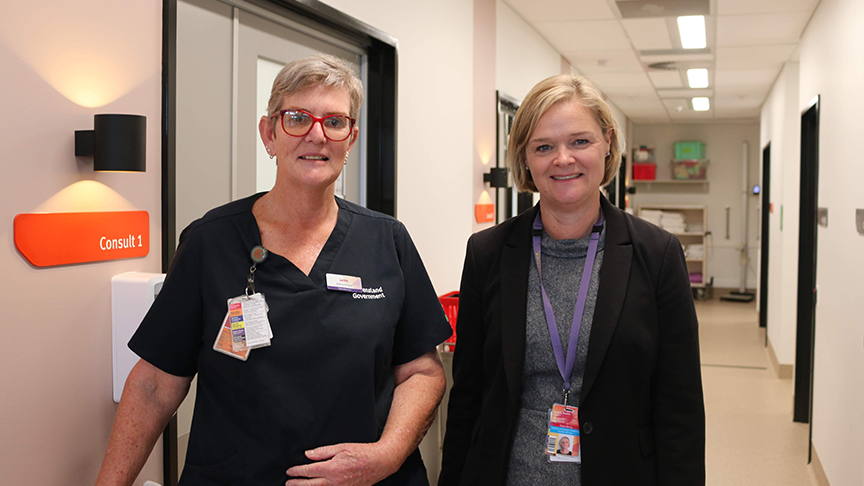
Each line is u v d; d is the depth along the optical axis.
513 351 1.33
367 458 1.17
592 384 1.26
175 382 1.25
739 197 10.41
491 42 4.29
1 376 1.34
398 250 1.35
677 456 1.28
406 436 1.26
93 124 1.53
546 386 1.34
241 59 2.16
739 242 10.45
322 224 1.27
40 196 1.41
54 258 1.44
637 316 1.28
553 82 1.32
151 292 1.56
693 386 1.30
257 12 2.21
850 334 2.75
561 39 5.42
